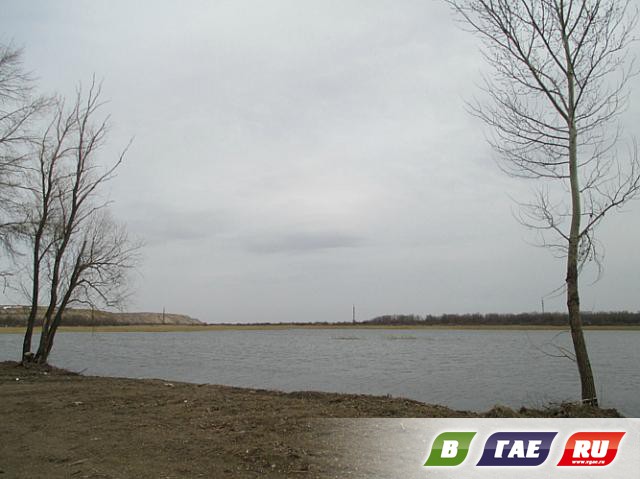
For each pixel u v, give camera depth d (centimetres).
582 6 1056
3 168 1961
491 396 2047
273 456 711
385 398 1234
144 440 827
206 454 735
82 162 2373
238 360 4569
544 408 1055
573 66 1080
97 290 2464
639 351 6081
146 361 4344
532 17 1083
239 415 995
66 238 2353
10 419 1042
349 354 5578
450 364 4044
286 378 2852
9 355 4725
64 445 812
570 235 1062
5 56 1866
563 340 6831
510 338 10606
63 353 5306
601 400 1906
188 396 1285
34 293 2367
